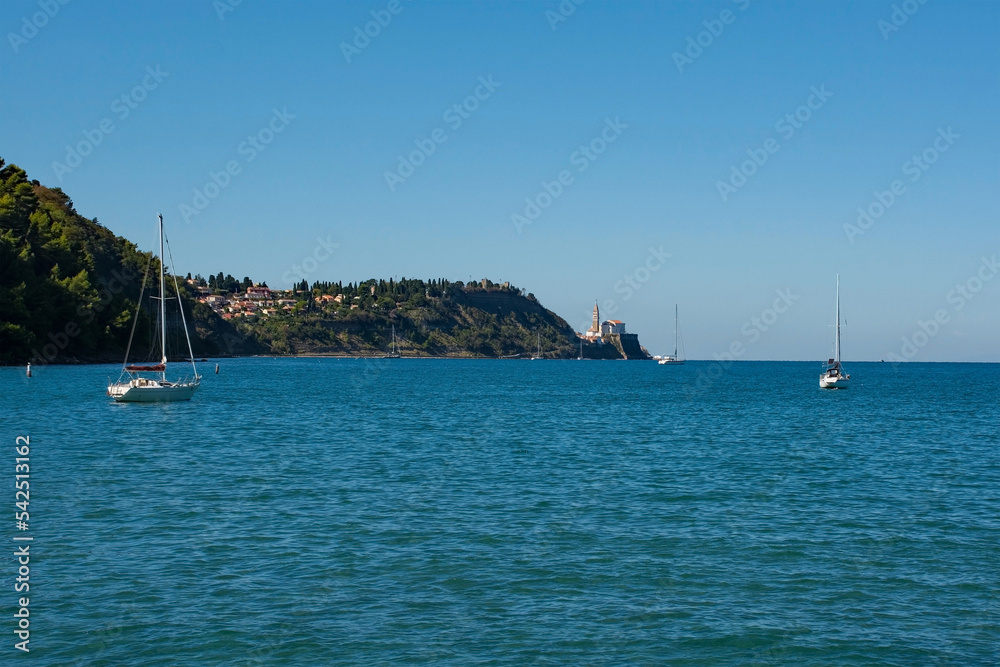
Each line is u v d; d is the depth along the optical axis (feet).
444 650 61.57
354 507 108.06
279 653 60.80
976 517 106.11
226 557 83.41
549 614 68.85
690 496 119.24
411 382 534.37
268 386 430.20
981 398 389.80
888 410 304.71
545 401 348.18
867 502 115.85
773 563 83.82
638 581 77.46
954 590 76.02
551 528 97.45
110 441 176.86
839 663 60.64
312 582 75.92
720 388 488.85
